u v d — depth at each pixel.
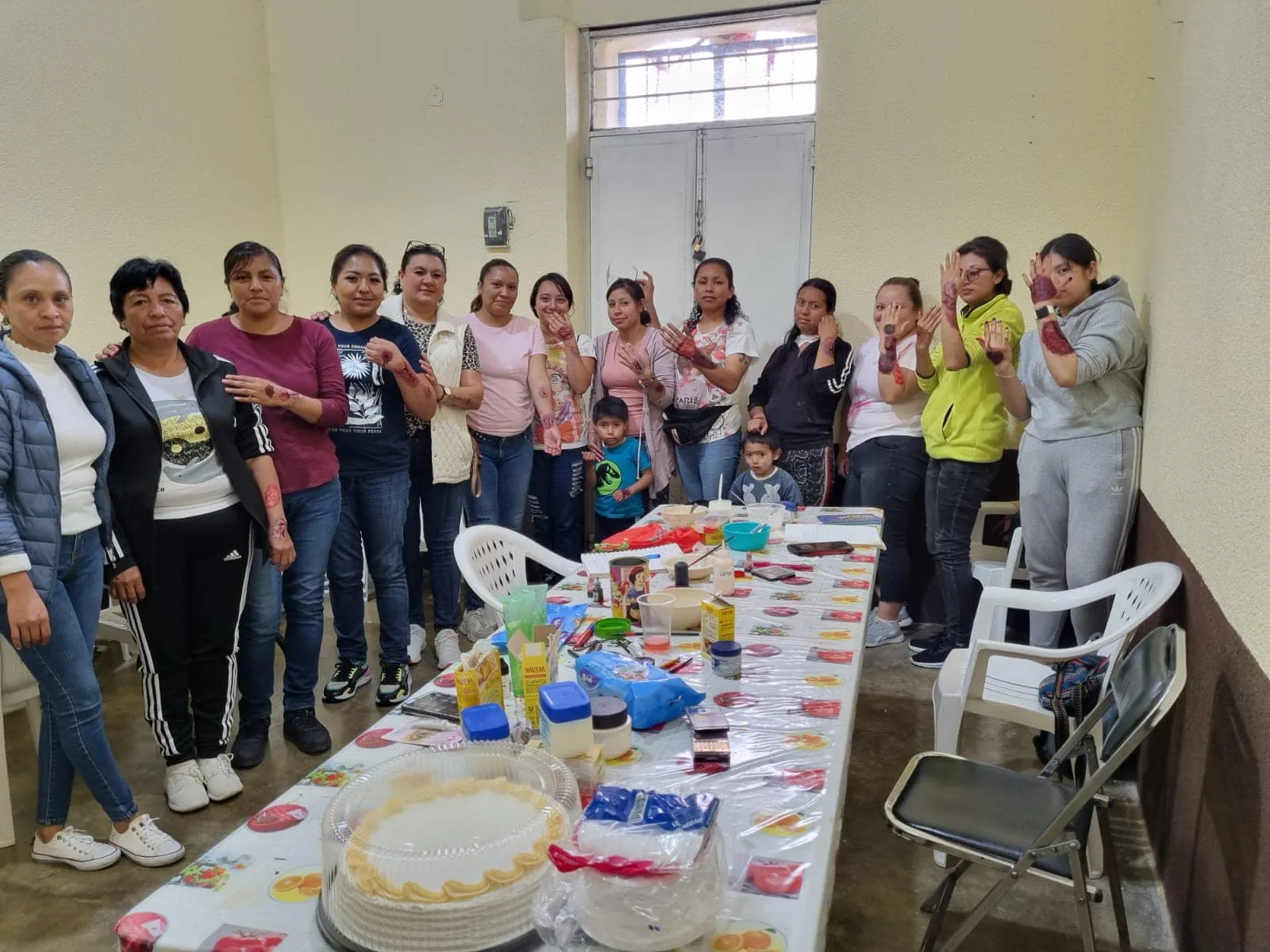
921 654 3.10
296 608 2.48
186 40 3.71
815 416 3.34
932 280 3.40
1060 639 2.95
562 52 3.72
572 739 1.08
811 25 3.57
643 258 3.92
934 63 3.27
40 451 1.69
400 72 4.00
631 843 0.84
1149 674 1.35
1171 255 2.24
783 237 3.69
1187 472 1.82
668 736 1.25
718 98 3.76
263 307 2.29
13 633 1.66
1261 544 1.27
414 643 3.18
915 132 3.33
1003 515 3.26
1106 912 1.78
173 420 2.03
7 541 1.62
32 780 2.40
